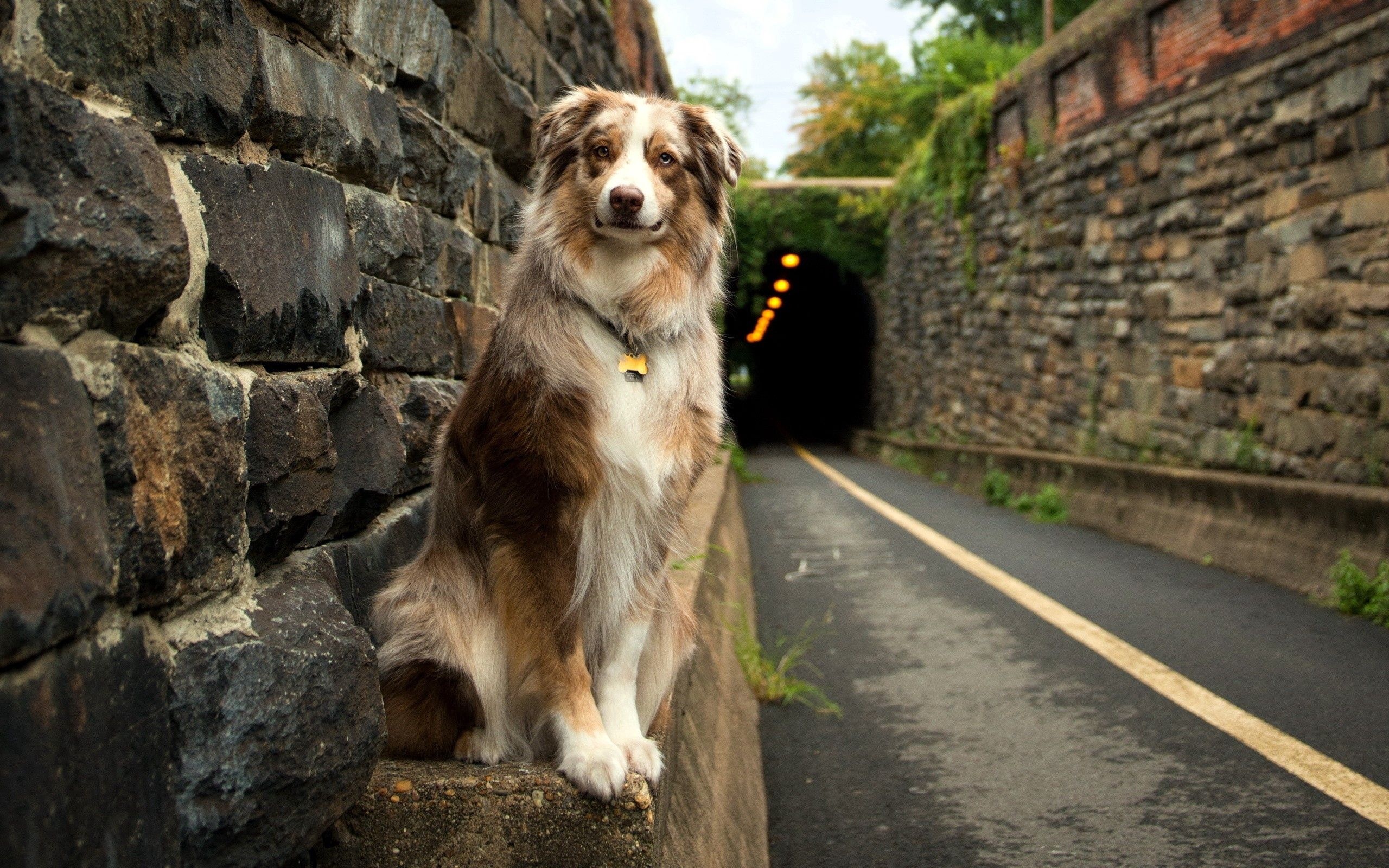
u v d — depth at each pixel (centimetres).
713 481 841
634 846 206
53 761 117
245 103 192
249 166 192
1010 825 350
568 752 219
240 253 183
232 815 156
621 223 245
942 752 425
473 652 240
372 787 207
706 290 281
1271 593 692
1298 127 795
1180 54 967
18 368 119
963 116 1580
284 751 167
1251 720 441
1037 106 1293
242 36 194
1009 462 1323
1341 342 748
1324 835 330
